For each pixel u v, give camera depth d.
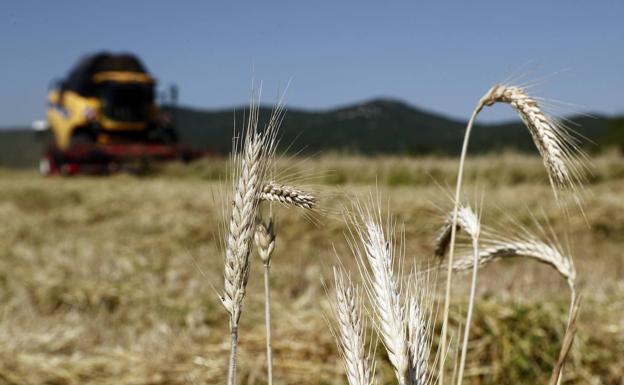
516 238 2.67
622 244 10.95
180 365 5.70
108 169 28.53
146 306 7.50
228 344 6.09
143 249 11.33
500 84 2.29
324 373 5.44
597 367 5.52
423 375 1.79
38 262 9.89
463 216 2.52
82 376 5.66
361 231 1.94
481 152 22.66
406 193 14.01
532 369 5.45
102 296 7.88
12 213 15.77
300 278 8.66
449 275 2.35
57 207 17.00
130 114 31.36
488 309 5.93
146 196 16.73
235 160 1.96
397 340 1.77
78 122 30.94
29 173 35.16
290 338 6.06
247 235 1.94
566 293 7.15
